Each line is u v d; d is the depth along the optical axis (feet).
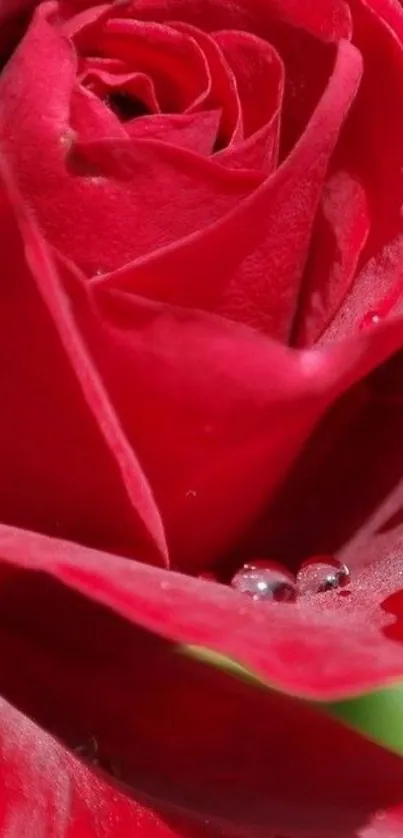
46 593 0.56
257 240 0.59
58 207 0.58
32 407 0.57
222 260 0.58
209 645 0.52
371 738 0.56
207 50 0.62
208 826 0.57
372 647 0.54
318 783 0.58
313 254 0.65
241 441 0.59
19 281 0.55
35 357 0.56
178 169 0.59
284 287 0.60
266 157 0.61
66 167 0.58
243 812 0.57
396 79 0.64
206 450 0.59
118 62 0.63
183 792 0.58
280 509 0.64
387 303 0.63
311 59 0.64
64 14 0.63
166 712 0.58
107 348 0.57
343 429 0.64
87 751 0.58
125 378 0.57
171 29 0.62
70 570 0.53
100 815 0.56
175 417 0.58
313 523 0.65
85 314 0.56
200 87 0.62
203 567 0.64
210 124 0.61
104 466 0.57
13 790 0.54
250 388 0.58
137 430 0.58
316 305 0.64
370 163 0.65
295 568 0.65
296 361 0.57
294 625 0.54
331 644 0.54
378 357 0.58
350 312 0.64
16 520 0.59
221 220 0.57
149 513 0.56
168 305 0.56
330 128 0.59
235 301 0.59
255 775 0.58
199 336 0.57
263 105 0.63
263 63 0.63
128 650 0.57
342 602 0.59
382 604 0.57
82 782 0.56
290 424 0.59
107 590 0.53
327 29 0.63
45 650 0.58
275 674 0.52
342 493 0.65
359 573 0.64
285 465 0.62
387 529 0.64
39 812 0.55
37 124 0.58
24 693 0.59
